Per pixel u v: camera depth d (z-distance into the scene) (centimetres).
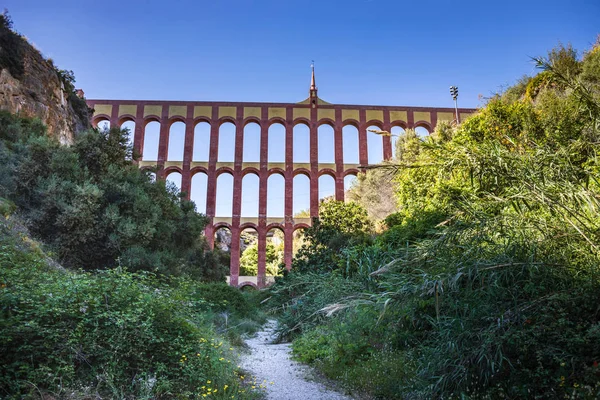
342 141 4822
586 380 380
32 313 488
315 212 4553
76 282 545
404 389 553
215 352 612
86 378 475
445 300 514
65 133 2977
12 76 2580
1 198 1539
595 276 439
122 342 512
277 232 7044
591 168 507
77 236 1709
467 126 1630
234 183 4606
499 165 499
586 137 511
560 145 516
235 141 4750
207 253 3266
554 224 489
